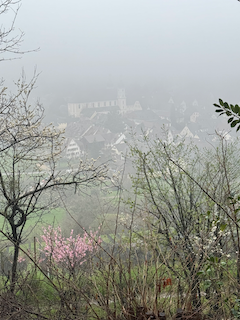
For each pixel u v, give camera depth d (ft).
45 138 32.81
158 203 31.37
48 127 32.99
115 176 30.17
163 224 28.12
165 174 32.76
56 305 16.31
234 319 13.99
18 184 30.42
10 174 31.50
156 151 33.17
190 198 31.65
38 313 16.02
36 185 33.19
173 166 31.63
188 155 34.99
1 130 31.58
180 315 13.23
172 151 33.60
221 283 14.94
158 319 12.98
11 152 32.24
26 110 32.30
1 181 29.01
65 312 15.42
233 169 32.53
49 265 17.31
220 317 14.35
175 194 31.04
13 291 18.88
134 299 14.03
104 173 32.09
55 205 32.04
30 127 31.58
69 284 15.21
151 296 14.46
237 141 33.73
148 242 16.52
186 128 296.30
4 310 17.19
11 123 31.78
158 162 32.89
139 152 30.96
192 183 31.96
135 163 31.71
